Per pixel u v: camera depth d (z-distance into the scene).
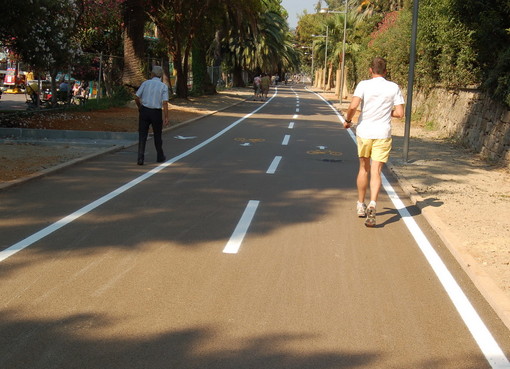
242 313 4.18
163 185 8.89
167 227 6.46
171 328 3.88
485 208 7.85
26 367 3.29
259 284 4.79
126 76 25.97
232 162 11.55
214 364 3.40
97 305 4.23
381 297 4.59
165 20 31.36
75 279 4.75
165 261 5.29
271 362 3.45
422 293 4.71
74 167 10.25
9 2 14.35
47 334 3.72
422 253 5.86
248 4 32.09
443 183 9.82
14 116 16.48
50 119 16.70
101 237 5.97
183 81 32.88
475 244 5.97
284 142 15.45
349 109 7.08
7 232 6.02
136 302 4.31
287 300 4.46
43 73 20.23
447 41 18.20
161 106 11.01
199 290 4.60
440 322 4.13
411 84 12.12
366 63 38.00
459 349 3.71
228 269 5.13
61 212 6.95
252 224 6.75
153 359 3.44
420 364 3.49
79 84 29.72
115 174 9.71
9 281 4.64
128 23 25.64
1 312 4.04
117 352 3.51
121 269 5.03
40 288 4.52
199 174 10.01
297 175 10.29
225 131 18.02
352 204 8.09
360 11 57.38
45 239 5.82
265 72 69.44
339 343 3.74
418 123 23.70
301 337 3.81
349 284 4.87
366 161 7.20
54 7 16.48
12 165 9.73
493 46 13.23
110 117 19.27
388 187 9.62
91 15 22.17
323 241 6.16
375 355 3.59
